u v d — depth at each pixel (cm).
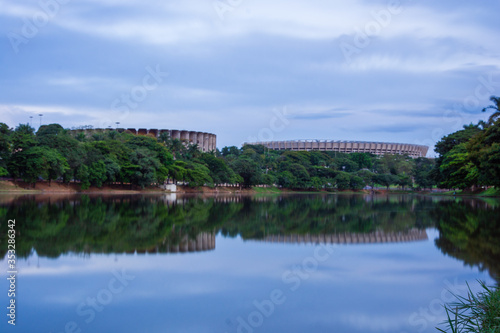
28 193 6844
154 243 2189
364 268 1705
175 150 12006
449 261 1819
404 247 2175
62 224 2805
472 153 5494
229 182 11969
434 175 8950
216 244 2230
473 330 1023
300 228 2988
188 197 8212
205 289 1395
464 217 3666
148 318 1130
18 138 6925
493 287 1362
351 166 18562
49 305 1227
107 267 1659
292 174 14638
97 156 8119
